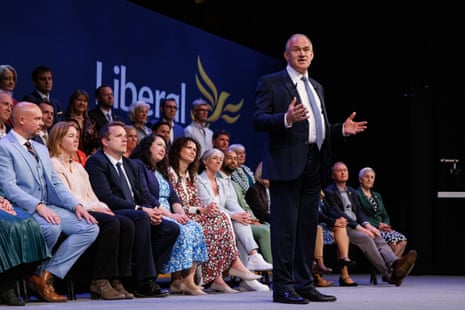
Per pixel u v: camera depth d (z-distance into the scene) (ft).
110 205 13.37
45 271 11.85
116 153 13.88
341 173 19.40
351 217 19.21
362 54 25.12
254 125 11.12
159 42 21.80
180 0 25.05
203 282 14.75
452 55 24.14
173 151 15.71
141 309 10.14
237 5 26.50
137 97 20.97
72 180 12.98
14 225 11.07
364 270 23.93
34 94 16.51
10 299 10.94
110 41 20.22
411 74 24.26
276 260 11.17
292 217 11.13
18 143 12.21
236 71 24.53
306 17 26.02
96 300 12.23
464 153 23.97
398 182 24.34
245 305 10.71
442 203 23.95
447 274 23.77
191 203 15.70
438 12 24.21
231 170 17.65
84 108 16.87
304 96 11.32
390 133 24.56
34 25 18.22
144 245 13.03
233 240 15.31
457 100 24.04
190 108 22.77
